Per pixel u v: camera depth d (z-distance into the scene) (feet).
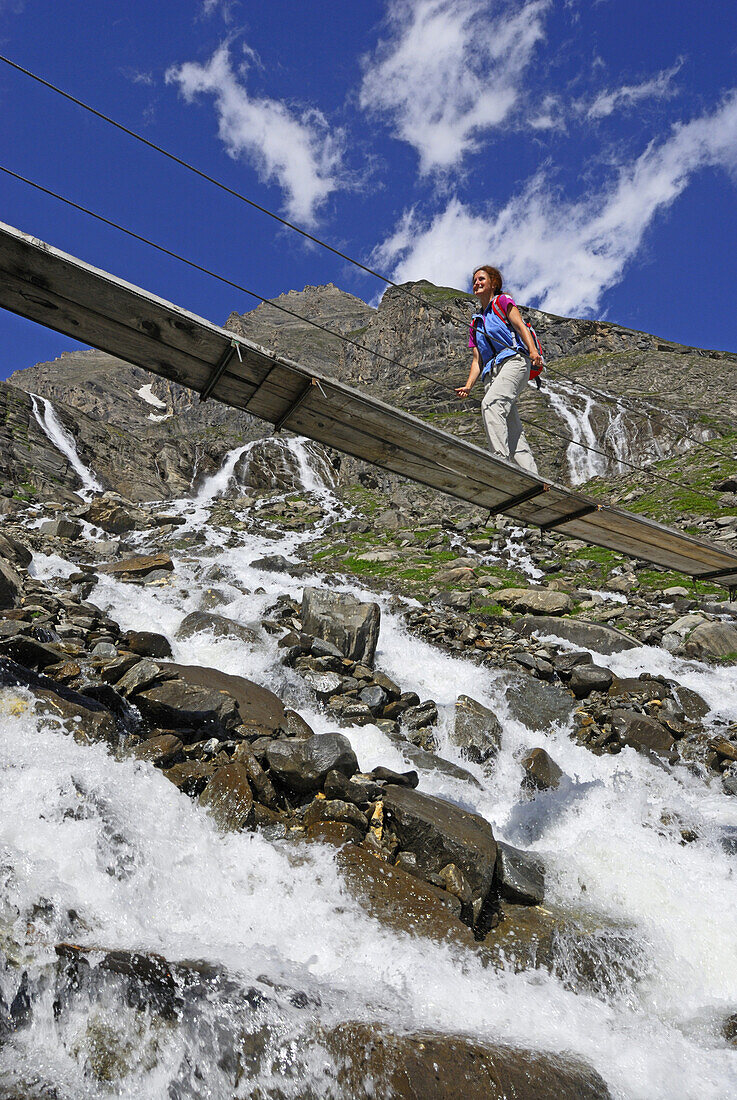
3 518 60.95
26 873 14.06
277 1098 10.87
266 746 21.02
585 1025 14.42
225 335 18.47
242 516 87.10
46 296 18.42
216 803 18.76
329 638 33.68
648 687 34.78
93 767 18.33
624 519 24.07
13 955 11.96
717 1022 15.33
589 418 128.36
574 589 53.93
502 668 36.94
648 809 24.94
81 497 83.92
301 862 17.56
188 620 33.45
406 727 28.78
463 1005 13.98
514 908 18.51
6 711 19.61
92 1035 11.17
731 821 24.84
